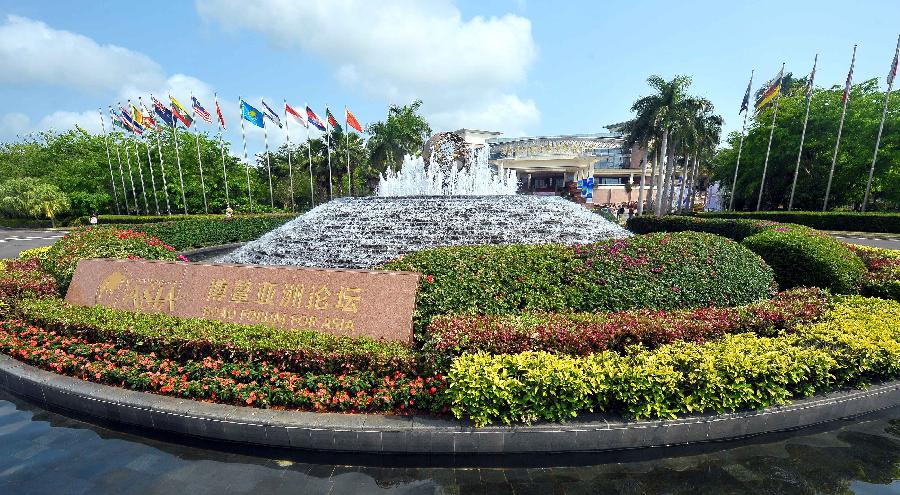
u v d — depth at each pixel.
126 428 3.96
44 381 4.29
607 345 4.16
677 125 28.47
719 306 5.87
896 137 23.39
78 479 3.33
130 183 32.69
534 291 5.51
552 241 11.15
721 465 3.48
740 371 3.70
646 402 3.61
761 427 3.73
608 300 5.54
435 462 3.50
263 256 10.91
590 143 51.34
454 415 3.62
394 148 36.53
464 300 5.31
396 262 5.88
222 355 4.25
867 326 4.64
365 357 3.98
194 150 33.50
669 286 5.75
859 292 7.17
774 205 31.44
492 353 3.97
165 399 3.91
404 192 19.55
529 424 3.49
